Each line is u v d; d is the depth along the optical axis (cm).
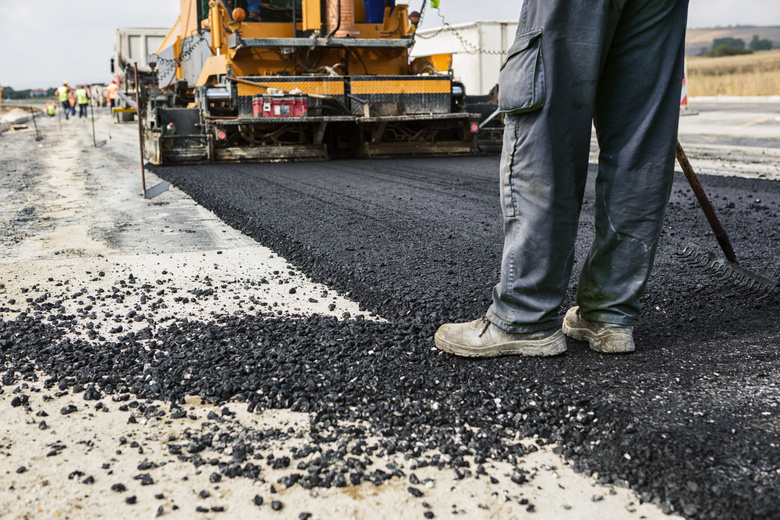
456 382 206
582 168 213
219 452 170
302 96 934
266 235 436
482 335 225
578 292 238
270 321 270
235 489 154
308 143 995
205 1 1095
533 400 192
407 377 210
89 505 148
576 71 201
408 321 266
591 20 198
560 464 163
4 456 168
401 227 452
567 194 211
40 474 160
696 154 955
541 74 200
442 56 1062
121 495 152
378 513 145
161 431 181
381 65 1043
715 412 179
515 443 172
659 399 188
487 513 145
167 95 1202
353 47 995
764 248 379
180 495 152
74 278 345
